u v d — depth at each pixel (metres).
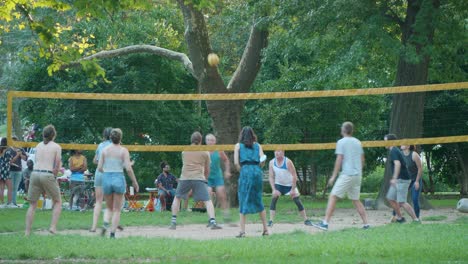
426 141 21.22
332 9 27.88
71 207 28.00
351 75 32.19
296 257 12.01
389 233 15.69
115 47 36.28
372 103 39.91
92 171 40.94
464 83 22.17
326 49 30.52
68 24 39.66
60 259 12.38
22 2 18.27
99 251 12.95
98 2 16.22
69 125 41.22
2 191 29.42
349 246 13.13
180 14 50.12
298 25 29.20
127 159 16.75
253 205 16.50
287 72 39.88
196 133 19.88
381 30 27.52
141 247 13.41
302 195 47.66
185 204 28.53
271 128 40.41
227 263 11.20
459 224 18.64
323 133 40.50
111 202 16.81
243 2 38.69
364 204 32.84
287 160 20.44
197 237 16.80
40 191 16.91
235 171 32.81
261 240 14.56
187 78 44.69
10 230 19.09
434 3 28.72
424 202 29.34
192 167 19.70
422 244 13.41
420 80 30.03
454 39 29.73
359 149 17.53
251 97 22.64
